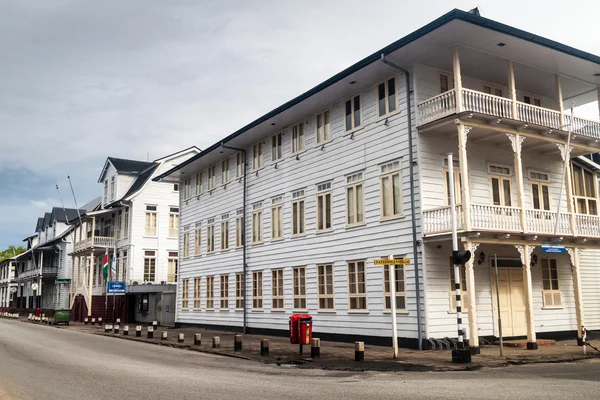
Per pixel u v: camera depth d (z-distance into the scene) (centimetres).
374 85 2255
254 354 1836
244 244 3048
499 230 1828
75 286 5328
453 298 1991
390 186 2123
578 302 2081
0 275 9306
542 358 1603
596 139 2245
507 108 2020
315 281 2498
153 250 4522
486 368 1429
